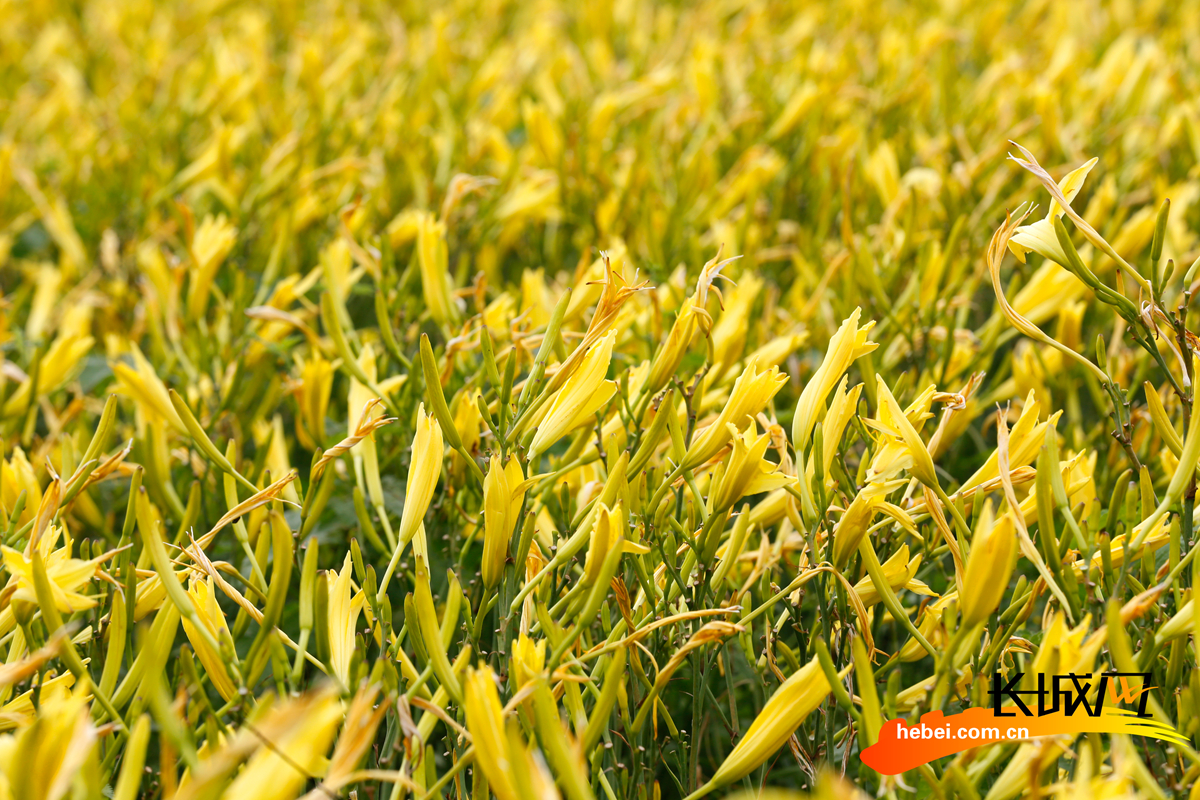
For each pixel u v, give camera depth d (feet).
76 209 9.28
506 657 5.56
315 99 9.75
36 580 5.27
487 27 14.29
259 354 6.92
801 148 9.20
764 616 5.92
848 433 5.85
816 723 5.65
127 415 7.14
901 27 12.95
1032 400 5.58
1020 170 8.16
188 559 6.02
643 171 8.74
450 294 6.41
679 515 5.94
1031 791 5.19
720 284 7.10
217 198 9.45
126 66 13.00
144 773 5.89
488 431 6.01
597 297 6.31
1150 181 8.74
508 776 5.15
